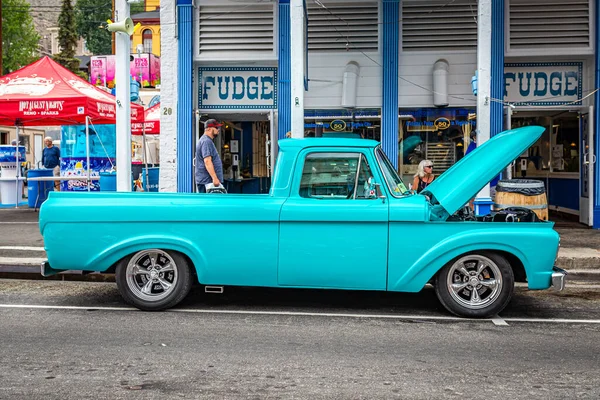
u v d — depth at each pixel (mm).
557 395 4320
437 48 13016
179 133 13391
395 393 4340
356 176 6680
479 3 10758
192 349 5402
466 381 4602
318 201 6633
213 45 13312
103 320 6430
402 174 13273
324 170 6734
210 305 7191
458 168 6809
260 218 6602
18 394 4285
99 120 16641
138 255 6836
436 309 7078
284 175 6738
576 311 7020
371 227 6574
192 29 13227
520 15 12688
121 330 6023
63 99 14062
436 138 13188
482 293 6746
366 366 4957
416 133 13219
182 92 13320
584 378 4691
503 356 5262
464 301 6648
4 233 11898
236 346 5504
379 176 6629
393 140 13109
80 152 17516
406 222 6520
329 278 6629
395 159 13109
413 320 6555
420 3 12922
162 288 6996
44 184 16781
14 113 14070
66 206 6801
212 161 10383
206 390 4379
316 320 6512
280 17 13102
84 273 7945
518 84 12992
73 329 6051
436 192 6777
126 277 6844
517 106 13000
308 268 6625
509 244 6473
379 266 6570
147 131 20734
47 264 7043
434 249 6496
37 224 13203
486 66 10789
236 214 6625
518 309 7121
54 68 15266
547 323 6457
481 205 10172
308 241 6617
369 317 6672
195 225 6719
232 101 13531
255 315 6715
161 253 6844
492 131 12727
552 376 4734
